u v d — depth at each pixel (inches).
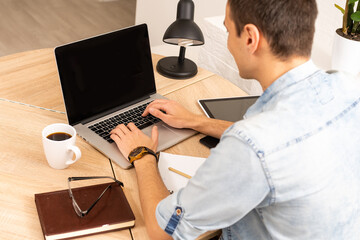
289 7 33.6
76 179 45.3
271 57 35.9
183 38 63.1
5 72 63.8
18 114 55.6
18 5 161.3
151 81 63.0
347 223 36.1
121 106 59.5
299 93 35.3
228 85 70.0
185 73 69.3
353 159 35.7
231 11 36.2
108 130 54.7
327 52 95.6
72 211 41.8
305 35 34.6
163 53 143.1
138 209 44.7
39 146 50.9
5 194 43.6
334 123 34.9
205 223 36.8
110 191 45.1
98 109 56.7
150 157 48.8
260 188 33.3
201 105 62.9
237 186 33.5
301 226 35.2
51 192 43.7
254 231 40.0
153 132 53.2
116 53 58.0
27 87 61.4
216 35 101.6
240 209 34.5
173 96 64.7
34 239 39.8
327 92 35.7
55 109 58.1
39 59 68.5
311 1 34.4
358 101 36.9
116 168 49.8
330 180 34.2
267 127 33.3
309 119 34.2
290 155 33.0
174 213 37.7
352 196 35.8
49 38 145.5
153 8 138.2
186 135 56.1
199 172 36.1
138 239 41.5
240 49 37.2
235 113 62.1
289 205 34.5
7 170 46.5
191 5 64.0
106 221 41.3
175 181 48.4
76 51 53.6
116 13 168.6
